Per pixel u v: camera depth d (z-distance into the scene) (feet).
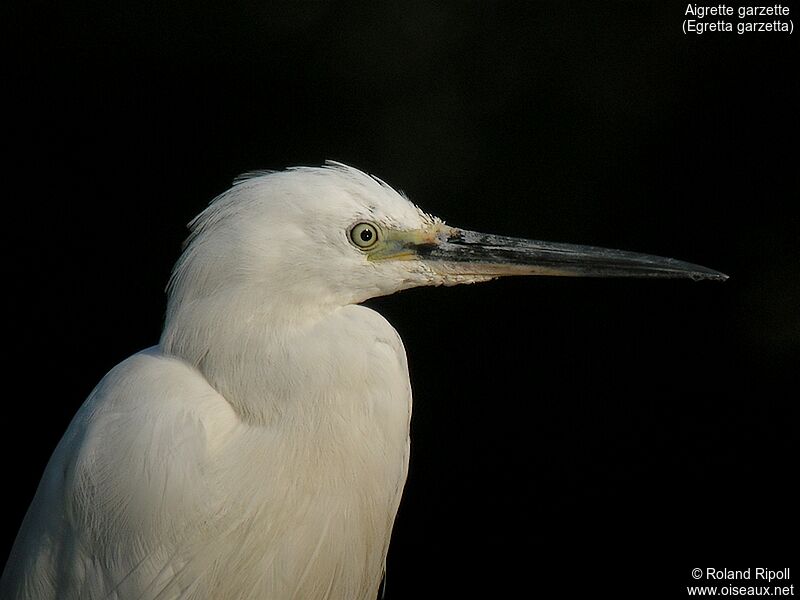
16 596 9.77
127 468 9.70
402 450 9.78
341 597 9.78
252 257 9.71
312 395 9.71
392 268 9.77
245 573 9.72
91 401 9.77
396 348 9.77
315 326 9.73
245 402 9.71
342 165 9.77
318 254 9.73
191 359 9.73
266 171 9.78
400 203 9.79
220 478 9.70
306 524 9.73
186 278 9.73
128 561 9.71
